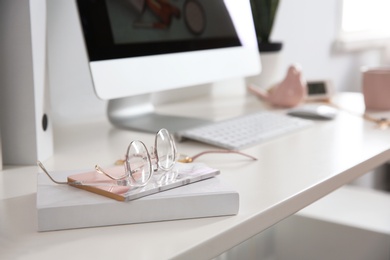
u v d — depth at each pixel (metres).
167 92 1.51
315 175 0.76
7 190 0.71
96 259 0.49
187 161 0.80
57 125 1.20
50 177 0.63
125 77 1.00
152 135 1.07
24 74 0.82
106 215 0.57
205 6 1.20
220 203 0.59
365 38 2.50
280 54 1.66
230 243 0.57
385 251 1.36
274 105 1.42
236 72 1.27
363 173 0.84
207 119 1.24
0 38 0.82
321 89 1.47
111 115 1.15
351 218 1.44
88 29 0.95
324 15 2.25
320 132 1.06
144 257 0.50
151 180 0.62
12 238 0.54
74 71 1.26
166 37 1.10
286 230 1.55
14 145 0.84
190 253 0.52
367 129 1.09
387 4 2.65
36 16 0.83
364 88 1.33
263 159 0.85
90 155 0.91
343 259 1.44
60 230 0.56
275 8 1.63
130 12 1.03
